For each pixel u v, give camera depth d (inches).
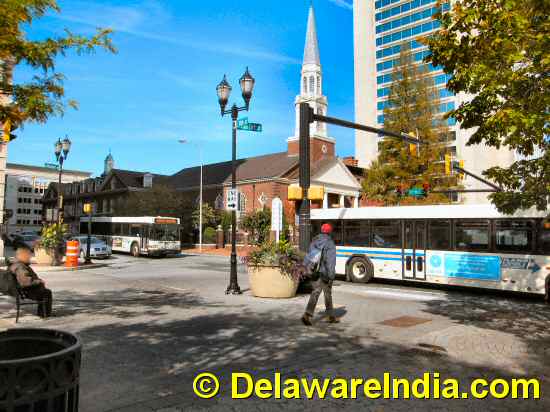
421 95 1306.6
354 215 692.1
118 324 331.3
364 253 676.1
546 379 223.0
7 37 225.3
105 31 255.3
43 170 4788.4
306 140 500.4
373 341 293.7
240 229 1761.8
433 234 610.9
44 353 107.3
